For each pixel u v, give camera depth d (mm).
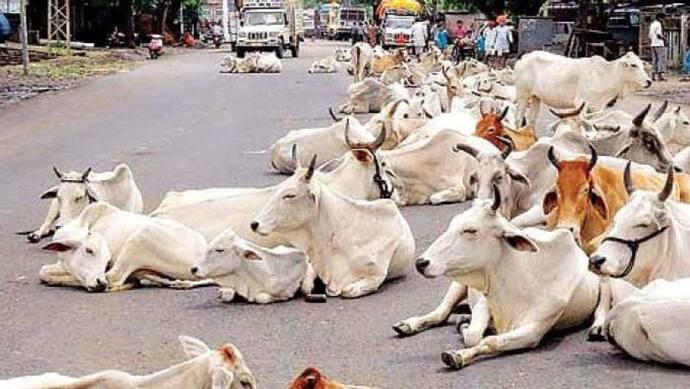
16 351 8656
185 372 6477
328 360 8266
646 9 40219
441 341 8633
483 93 21656
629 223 8305
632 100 26875
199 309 9695
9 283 10688
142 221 10594
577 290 8492
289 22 54938
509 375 7820
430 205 14297
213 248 9805
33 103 30172
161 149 20266
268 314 9508
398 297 9953
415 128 16094
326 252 10078
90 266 10336
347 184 11758
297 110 26969
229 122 24656
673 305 7742
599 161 10312
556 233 8562
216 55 60469
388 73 29891
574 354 8234
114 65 47188
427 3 79625
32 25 60938
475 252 8227
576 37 42219
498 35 43156
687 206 9117
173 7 78375
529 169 11656
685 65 34938
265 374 7980
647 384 7520
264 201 11031
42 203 14836
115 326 9250
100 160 18922
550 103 19266
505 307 8414
